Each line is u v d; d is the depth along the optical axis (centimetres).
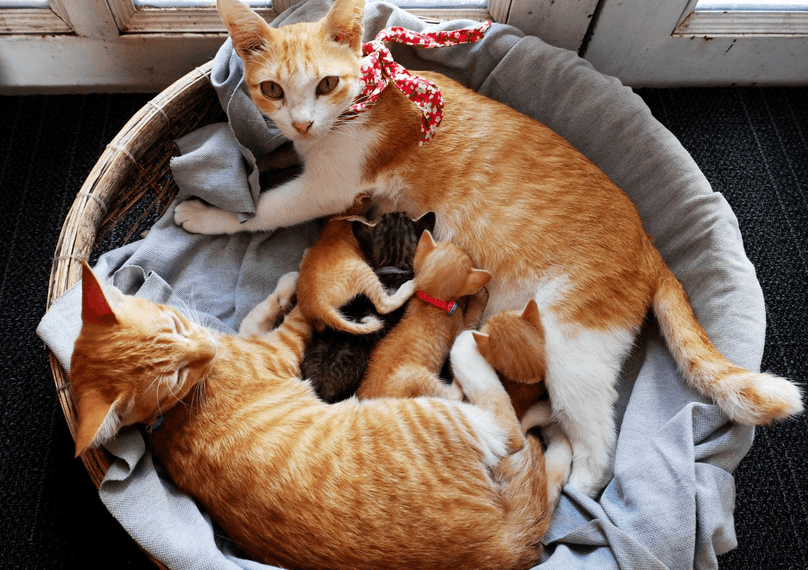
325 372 59
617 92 67
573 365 57
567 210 60
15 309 73
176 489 52
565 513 56
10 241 76
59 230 77
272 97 56
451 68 71
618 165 68
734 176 86
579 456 58
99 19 74
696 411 55
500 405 56
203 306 66
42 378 70
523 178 61
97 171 60
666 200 66
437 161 62
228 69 67
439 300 60
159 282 62
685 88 91
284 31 54
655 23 79
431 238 61
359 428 51
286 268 68
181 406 51
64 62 80
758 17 82
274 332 60
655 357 62
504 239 60
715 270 61
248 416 51
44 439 67
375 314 62
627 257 59
